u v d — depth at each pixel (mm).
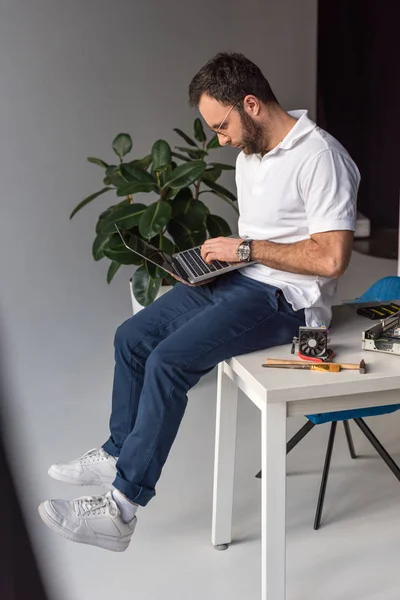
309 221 2006
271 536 1833
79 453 2930
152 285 3508
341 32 6316
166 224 3531
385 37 5965
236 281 2205
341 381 1746
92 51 4602
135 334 2268
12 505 2533
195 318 2059
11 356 3885
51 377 3658
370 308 2299
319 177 1966
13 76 4527
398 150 6070
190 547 2309
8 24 4457
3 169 4621
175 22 4691
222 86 2018
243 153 2229
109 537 2035
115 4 4570
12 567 2053
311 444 2922
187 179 3436
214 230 3766
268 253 2055
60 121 4645
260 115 2041
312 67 5016
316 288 2084
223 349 1998
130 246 2312
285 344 2088
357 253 5605
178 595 2074
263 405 1769
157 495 2625
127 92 4711
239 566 2203
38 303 4461
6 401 3406
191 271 2215
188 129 4883
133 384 2287
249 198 2182
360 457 2812
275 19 4867
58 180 4703
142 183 3525
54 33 4527
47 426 3166
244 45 4859
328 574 2137
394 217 6195
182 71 4781
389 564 2174
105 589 2109
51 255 4754
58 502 2020
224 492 2252
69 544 2328
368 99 6195
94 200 4758
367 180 6320
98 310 4422
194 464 2840
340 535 2326
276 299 2066
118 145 3953
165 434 1999
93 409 3320
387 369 1817
